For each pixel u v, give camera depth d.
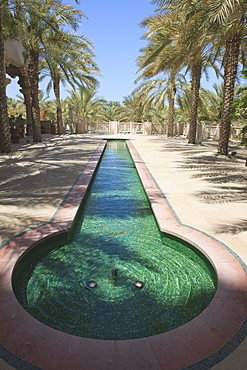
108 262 3.48
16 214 4.48
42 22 13.54
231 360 1.86
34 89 15.57
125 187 7.21
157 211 4.75
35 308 2.61
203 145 16.75
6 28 12.09
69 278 3.12
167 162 9.98
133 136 24.25
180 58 12.13
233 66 10.81
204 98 22.72
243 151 14.23
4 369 1.77
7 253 3.16
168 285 3.02
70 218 4.32
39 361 1.83
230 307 2.34
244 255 3.22
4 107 11.04
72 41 15.70
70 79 20.70
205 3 8.89
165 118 35.59
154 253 3.72
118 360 1.84
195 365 1.82
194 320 2.20
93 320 2.47
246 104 13.02
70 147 14.30
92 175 7.73
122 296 2.82
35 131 16.17
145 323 2.45
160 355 1.89
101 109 33.81
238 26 9.73
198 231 3.91
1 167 8.48
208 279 3.13
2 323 2.15
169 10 10.48
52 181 6.82
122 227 4.59
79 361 1.83
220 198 5.52
